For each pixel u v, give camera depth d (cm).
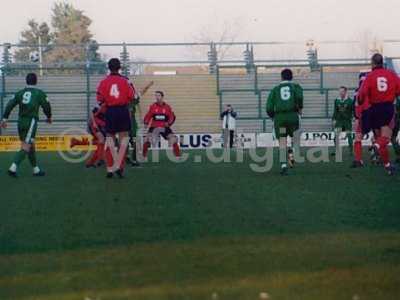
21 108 2533
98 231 1466
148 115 3334
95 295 987
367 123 2416
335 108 3666
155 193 2025
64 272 1126
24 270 1145
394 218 1580
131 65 5744
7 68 5341
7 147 4919
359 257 1198
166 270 1124
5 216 1658
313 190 2044
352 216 1609
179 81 5731
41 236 1423
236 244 1315
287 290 997
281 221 1555
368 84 2369
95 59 5725
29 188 2172
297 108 2522
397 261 1167
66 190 2112
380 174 2492
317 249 1262
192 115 5662
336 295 971
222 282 1043
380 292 986
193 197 1934
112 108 2403
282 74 2550
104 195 1994
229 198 1908
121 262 1188
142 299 962
